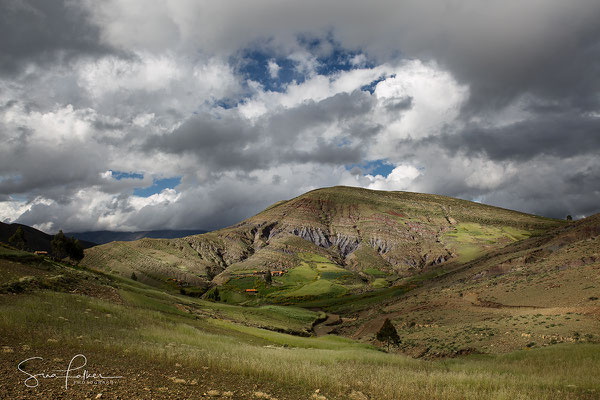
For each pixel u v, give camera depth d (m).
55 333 19.83
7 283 32.62
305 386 15.62
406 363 28.14
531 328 41.50
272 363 19.66
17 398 10.06
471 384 17.48
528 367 24.25
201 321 50.69
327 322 107.25
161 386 13.18
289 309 122.25
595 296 48.41
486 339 42.09
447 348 42.97
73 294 37.41
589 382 18.14
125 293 52.22
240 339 39.16
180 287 176.38
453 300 78.19
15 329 19.25
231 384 14.82
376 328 76.06
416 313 76.44
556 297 55.25
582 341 33.31
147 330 28.78
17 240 89.75
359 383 16.48
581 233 103.44
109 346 18.91
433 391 15.56
